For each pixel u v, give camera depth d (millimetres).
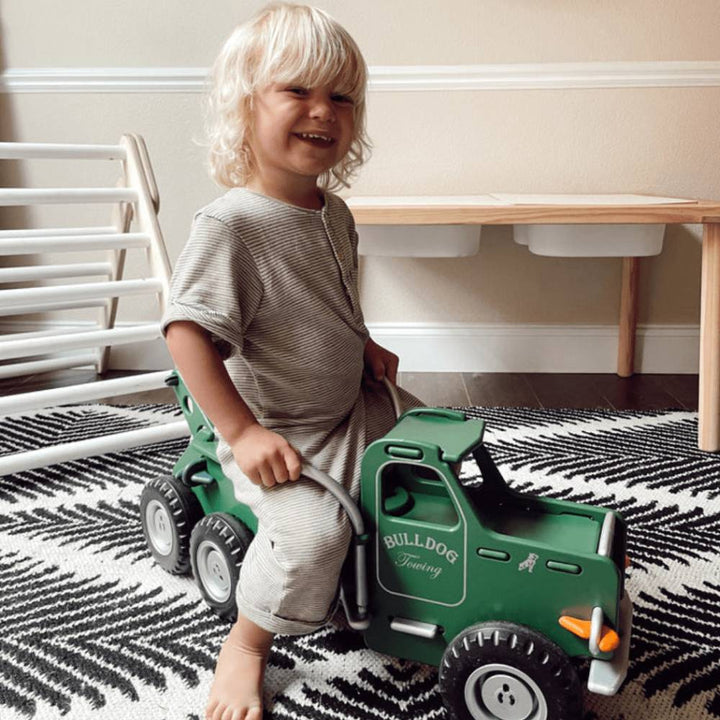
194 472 893
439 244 1506
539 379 1865
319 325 779
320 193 858
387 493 761
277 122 742
